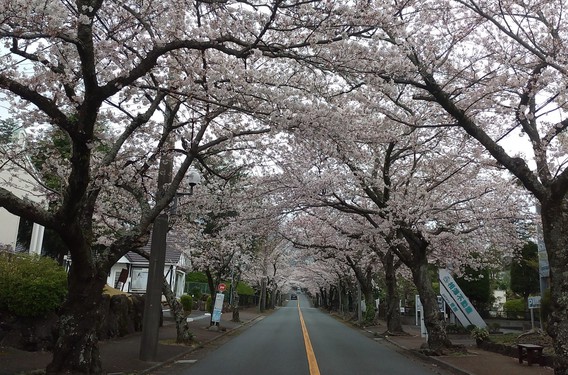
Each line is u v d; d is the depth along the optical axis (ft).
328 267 138.82
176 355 43.98
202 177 53.16
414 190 52.37
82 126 25.48
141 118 33.17
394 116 39.22
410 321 104.32
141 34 29.09
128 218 49.44
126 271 63.77
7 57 28.99
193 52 31.76
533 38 33.24
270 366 40.04
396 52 29.32
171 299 54.75
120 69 31.32
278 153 49.57
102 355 40.22
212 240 67.62
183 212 54.44
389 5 28.50
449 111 33.04
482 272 88.17
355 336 77.61
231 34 27.84
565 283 26.78
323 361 44.21
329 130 31.73
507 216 55.98
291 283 299.17
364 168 58.44
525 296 89.66
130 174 40.11
